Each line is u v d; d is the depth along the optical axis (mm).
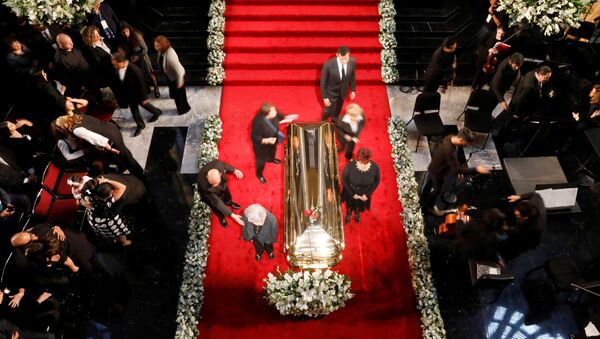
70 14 7031
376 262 6598
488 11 8570
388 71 8445
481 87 8062
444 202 7133
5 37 7434
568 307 6227
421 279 6402
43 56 7617
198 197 7117
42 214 6488
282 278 6195
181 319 6051
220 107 8219
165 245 6750
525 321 6148
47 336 5586
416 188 7250
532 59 7953
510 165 7000
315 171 6457
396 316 6172
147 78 8219
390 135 7816
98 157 6719
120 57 6547
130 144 7809
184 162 7609
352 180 6031
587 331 5531
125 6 8602
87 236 6281
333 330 6055
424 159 7660
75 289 6316
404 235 6840
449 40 6957
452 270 6551
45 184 6520
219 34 8555
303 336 6016
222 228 6863
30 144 7012
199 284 6340
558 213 6754
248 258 6602
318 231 6152
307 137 6754
